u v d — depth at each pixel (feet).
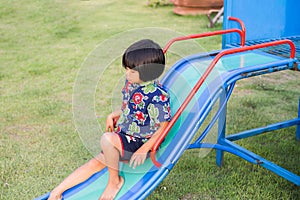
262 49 11.54
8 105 16.90
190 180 11.15
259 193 10.41
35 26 33.19
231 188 10.73
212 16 35.40
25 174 11.61
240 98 17.22
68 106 16.74
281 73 20.88
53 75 21.02
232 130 14.16
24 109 16.48
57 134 14.15
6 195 10.62
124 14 37.37
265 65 9.04
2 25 33.45
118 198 7.52
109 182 7.77
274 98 17.20
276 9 12.70
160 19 34.96
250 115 15.44
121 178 7.85
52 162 12.26
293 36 13.29
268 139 13.57
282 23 12.96
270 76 20.42
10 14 36.68
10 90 18.88
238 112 15.76
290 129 14.39
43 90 18.69
